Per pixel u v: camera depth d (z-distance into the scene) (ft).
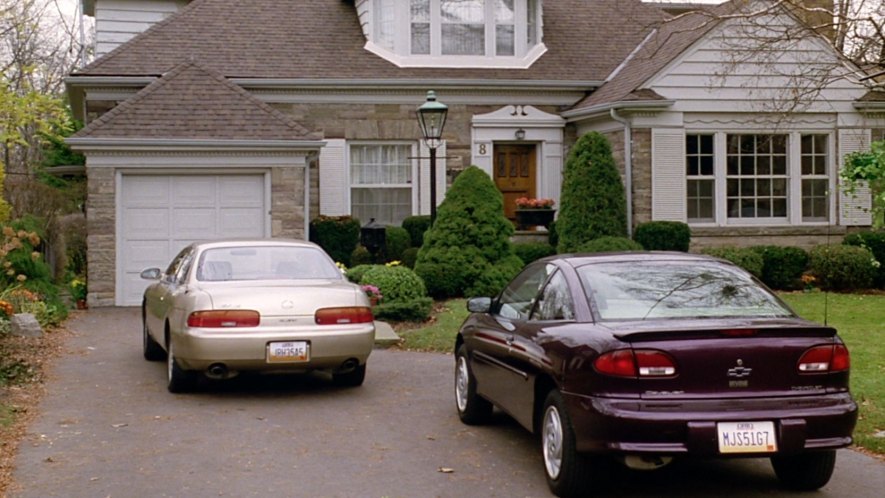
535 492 20.47
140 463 22.71
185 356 29.32
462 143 66.85
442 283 52.29
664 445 18.16
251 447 24.27
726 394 18.53
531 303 23.30
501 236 53.47
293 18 70.28
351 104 65.51
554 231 63.52
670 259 22.80
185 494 20.26
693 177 62.23
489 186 53.93
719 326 18.89
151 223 55.52
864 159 32.45
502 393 23.80
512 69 68.64
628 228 60.90
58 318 47.47
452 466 22.57
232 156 55.67
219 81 58.59
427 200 66.49
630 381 18.38
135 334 44.75
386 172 66.74
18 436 25.26
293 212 56.54
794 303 51.83
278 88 64.13
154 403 29.73
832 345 19.19
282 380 34.04
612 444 18.29
